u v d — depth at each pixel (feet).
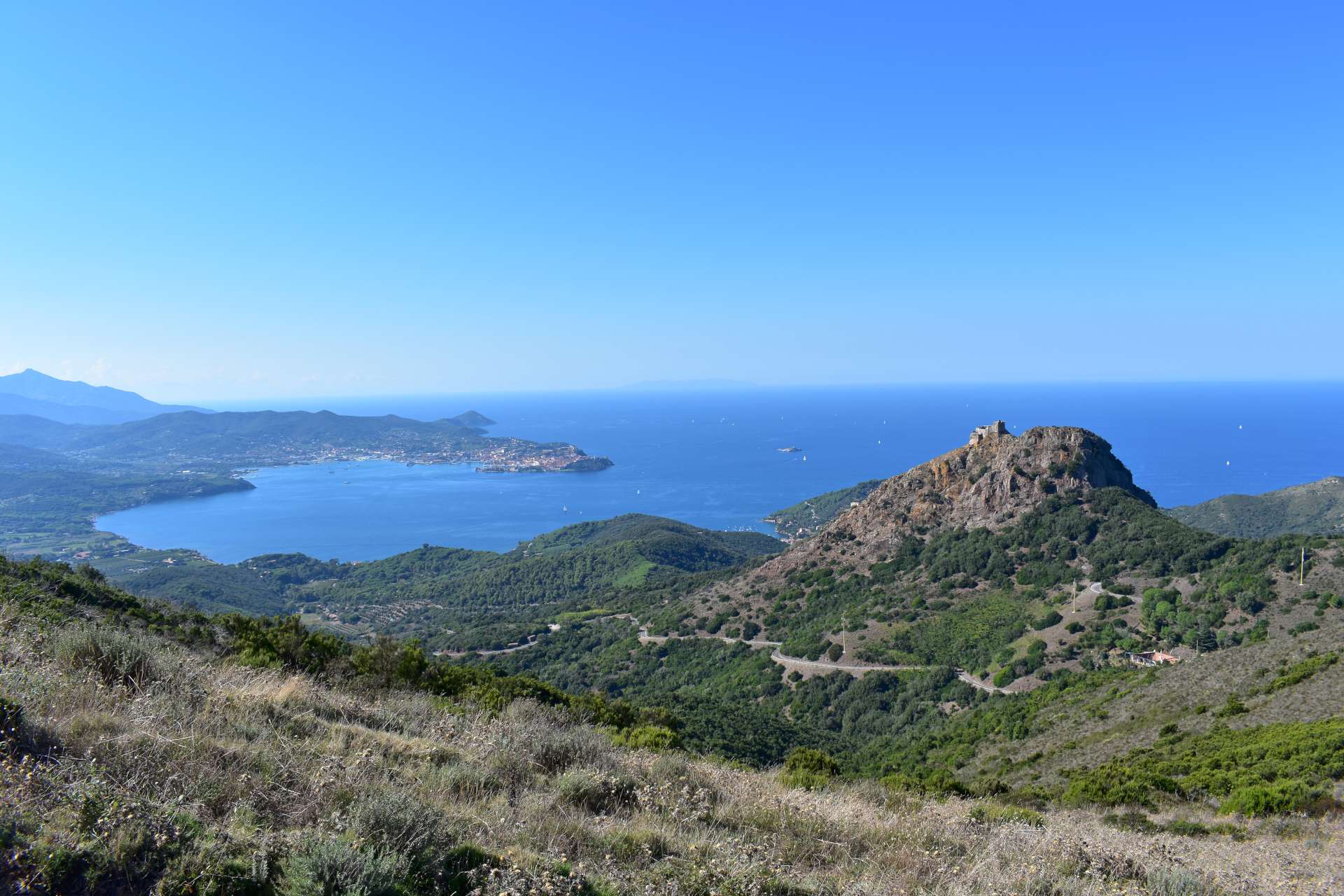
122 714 19.12
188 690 23.07
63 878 11.80
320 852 13.30
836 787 38.24
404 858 14.47
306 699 28.25
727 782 29.60
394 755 23.58
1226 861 29.99
